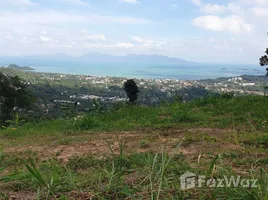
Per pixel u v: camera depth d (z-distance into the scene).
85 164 3.62
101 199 2.33
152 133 5.54
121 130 6.08
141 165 3.31
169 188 2.40
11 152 4.62
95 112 8.67
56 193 2.54
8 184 2.87
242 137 4.65
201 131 5.42
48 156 4.27
